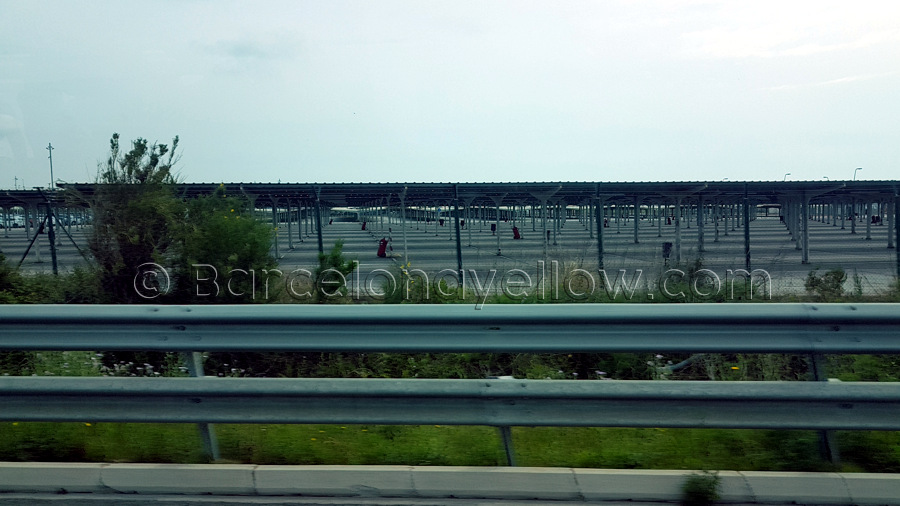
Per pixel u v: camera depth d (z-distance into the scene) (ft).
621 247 100.01
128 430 15.40
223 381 13.69
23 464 13.38
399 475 12.80
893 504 12.20
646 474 12.57
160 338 14.17
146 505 12.46
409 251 100.89
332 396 13.51
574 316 13.47
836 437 13.85
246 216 31.83
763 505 12.30
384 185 70.74
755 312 13.20
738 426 13.16
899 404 13.03
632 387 13.15
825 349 13.28
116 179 31.91
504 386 13.30
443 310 13.69
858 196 97.55
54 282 34.22
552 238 139.54
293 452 14.24
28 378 13.91
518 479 12.66
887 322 13.03
